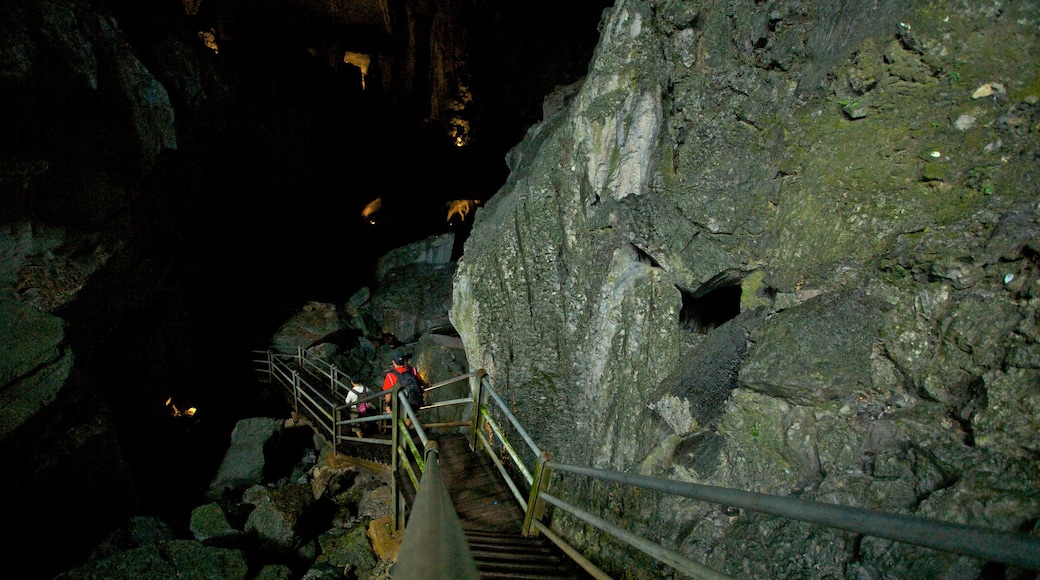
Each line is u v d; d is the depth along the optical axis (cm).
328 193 2084
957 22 291
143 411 1066
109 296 948
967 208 277
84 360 882
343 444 921
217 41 1670
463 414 898
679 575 288
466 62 2325
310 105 1978
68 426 752
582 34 1590
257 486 822
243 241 1683
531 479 428
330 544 689
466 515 508
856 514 117
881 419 269
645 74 476
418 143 2423
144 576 535
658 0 468
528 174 681
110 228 941
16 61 766
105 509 810
